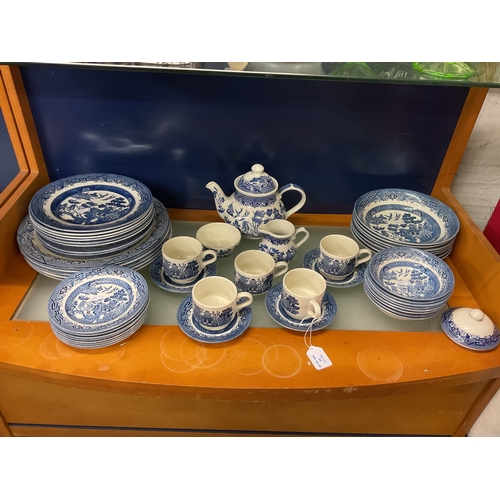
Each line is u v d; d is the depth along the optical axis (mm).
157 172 1074
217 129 1010
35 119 985
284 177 1089
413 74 745
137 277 847
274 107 980
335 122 1006
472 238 935
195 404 891
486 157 1129
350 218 1138
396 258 907
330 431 973
